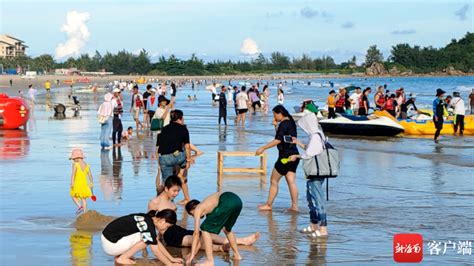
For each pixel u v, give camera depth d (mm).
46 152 20109
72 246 9258
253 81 168125
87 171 11445
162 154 12156
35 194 13188
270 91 96938
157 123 16891
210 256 8648
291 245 9594
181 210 11945
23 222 10711
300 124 10508
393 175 16422
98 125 30625
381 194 13789
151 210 9266
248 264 8625
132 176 15609
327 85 131500
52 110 42438
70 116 36906
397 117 30969
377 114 28516
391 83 142125
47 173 15906
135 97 28688
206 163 18312
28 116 28734
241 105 32062
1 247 9164
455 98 28641
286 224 10961
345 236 10148
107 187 14078
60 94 73188
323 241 9828
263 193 13812
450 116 29500
